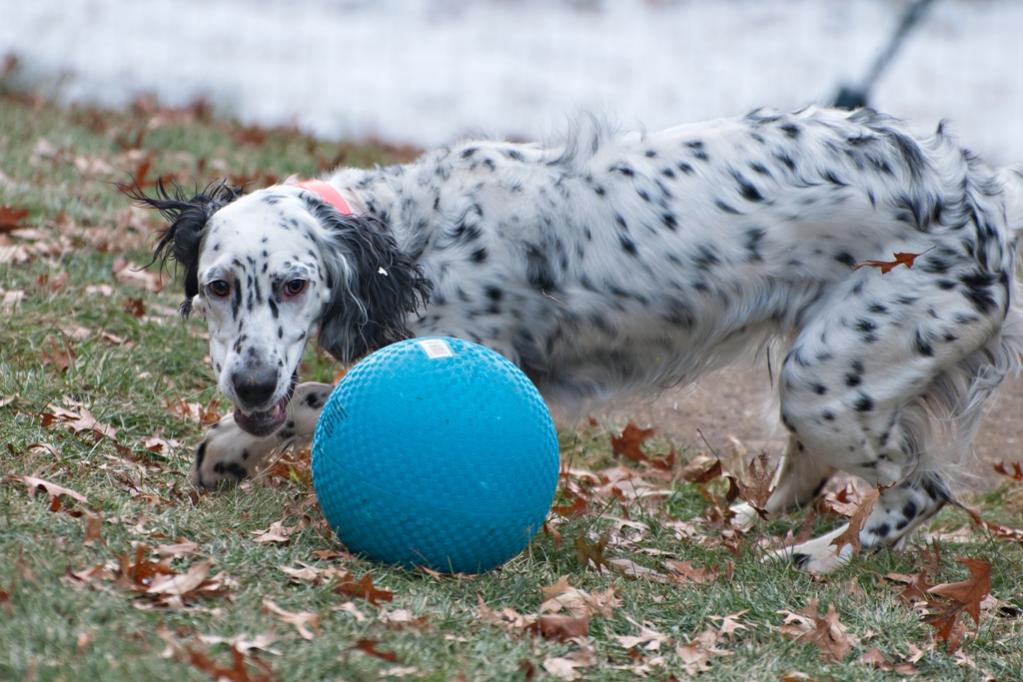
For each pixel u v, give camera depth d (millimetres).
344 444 7242
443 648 6484
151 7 34469
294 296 8094
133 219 14359
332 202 8523
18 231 13242
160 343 11422
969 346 8844
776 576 8328
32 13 32031
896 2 37125
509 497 7207
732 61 32156
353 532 7352
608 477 10570
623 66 32000
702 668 6895
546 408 7602
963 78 30094
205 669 5797
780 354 9672
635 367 9320
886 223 8742
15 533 6883
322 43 32938
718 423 12617
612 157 9008
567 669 6547
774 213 8820
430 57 32344
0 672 5500
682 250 8844
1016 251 9266
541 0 38750
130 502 7820
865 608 7910
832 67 31406
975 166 9141
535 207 8812
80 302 11797
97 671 5598
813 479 9969
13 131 17375
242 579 6902
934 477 9195
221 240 8078
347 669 6051
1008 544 9828
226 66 29766
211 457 8633
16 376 9711
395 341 8570
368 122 25938
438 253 8758
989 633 7859
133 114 20953
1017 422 13078
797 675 6895
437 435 7121
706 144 9023
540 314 8953
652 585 7863
